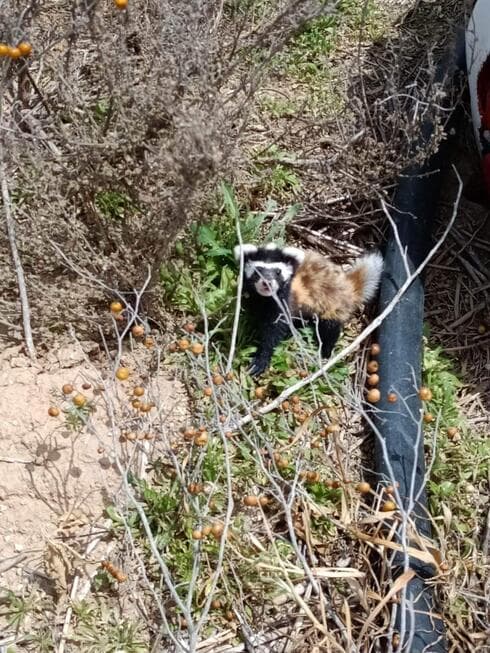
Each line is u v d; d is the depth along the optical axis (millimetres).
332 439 1119
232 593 1012
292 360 1245
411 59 1722
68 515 1073
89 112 1149
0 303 1182
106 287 1130
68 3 1322
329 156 1510
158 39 1087
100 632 990
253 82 1197
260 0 1483
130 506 1071
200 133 975
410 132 1369
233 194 1353
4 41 1103
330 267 1304
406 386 1198
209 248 1318
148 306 1240
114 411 1138
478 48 1334
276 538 1058
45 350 1191
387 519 1023
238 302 1120
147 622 1005
